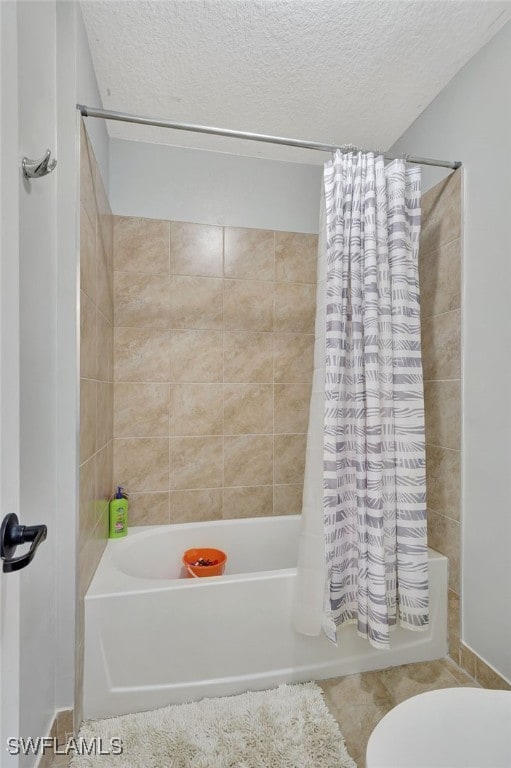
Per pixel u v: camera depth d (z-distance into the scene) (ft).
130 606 4.59
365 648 5.29
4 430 1.94
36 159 3.41
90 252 4.78
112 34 4.74
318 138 6.95
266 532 7.30
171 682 4.69
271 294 7.52
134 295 6.89
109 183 6.69
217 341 7.26
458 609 5.42
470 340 5.28
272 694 4.83
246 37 4.81
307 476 5.05
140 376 6.93
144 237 6.93
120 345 6.84
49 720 3.90
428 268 6.12
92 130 5.00
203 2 4.32
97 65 5.24
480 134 5.09
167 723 4.37
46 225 3.76
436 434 5.95
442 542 5.76
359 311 5.03
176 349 7.07
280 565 7.32
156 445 7.00
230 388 7.33
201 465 7.20
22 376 3.18
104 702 4.49
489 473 4.94
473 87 5.18
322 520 4.86
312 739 4.17
